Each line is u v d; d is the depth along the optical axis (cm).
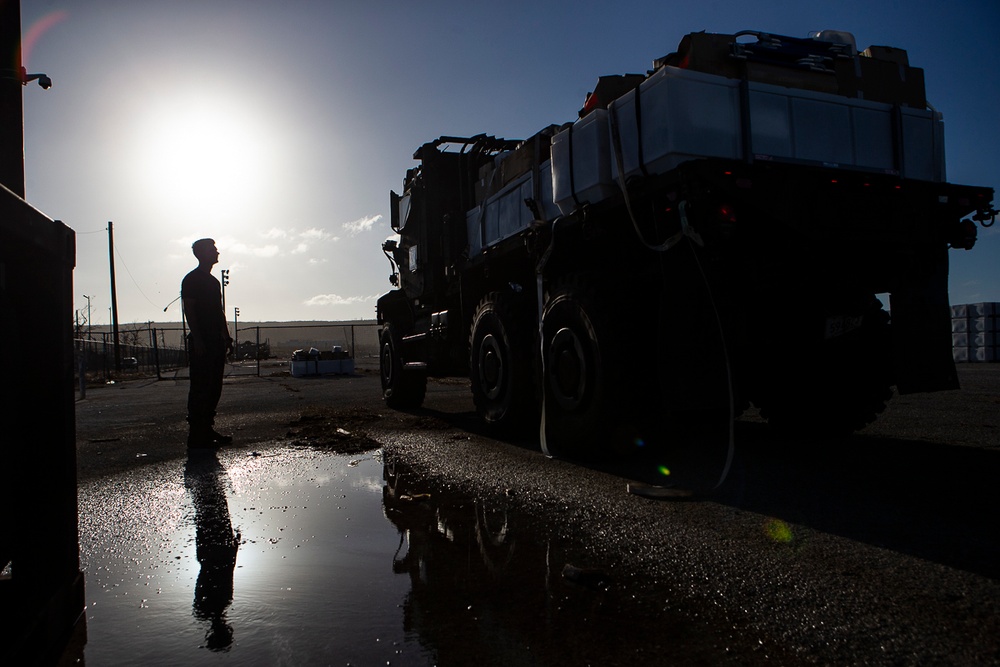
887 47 413
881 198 368
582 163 406
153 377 2622
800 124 359
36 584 178
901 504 303
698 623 187
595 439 406
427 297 820
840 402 467
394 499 349
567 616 193
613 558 243
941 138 404
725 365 324
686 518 288
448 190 800
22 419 178
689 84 334
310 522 307
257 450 530
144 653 175
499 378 546
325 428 650
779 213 336
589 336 409
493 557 249
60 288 186
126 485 398
